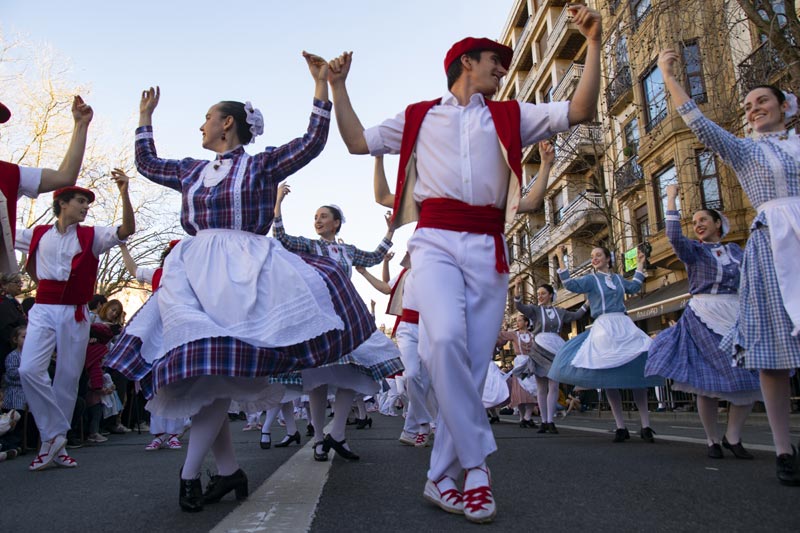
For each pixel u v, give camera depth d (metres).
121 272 23.45
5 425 5.82
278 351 2.73
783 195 3.37
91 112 3.77
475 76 3.01
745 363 3.39
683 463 4.19
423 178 2.93
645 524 2.35
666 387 14.27
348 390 4.75
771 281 3.34
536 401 9.49
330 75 3.01
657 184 19.17
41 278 4.86
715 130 3.49
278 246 3.07
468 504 2.45
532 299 28.30
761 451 4.86
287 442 6.22
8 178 3.40
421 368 5.97
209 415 2.80
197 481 2.79
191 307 2.72
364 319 3.25
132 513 2.73
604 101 22.67
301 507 2.75
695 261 4.83
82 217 4.98
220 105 3.32
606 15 17.44
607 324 6.23
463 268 2.79
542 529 2.29
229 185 3.04
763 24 10.11
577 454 4.85
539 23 30.39
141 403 9.99
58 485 3.72
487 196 2.85
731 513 2.53
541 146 3.95
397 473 3.90
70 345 4.86
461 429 2.57
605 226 24.52
